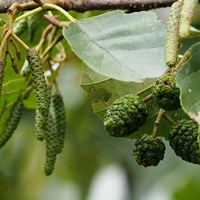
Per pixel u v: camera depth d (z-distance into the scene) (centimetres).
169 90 45
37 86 47
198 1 47
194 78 44
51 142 55
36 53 48
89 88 56
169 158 89
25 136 92
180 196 82
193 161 45
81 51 47
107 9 54
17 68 49
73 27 48
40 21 62
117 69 46
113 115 46
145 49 47
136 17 48
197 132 45
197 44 44
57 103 56
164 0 55
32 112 91
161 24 48
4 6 53
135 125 46
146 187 92
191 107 43
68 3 53
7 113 58
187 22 46
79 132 92
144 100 46
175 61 45
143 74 45
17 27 60
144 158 47
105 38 48
